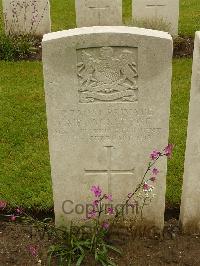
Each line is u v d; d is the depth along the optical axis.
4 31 3.19
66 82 1.36
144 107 1.40
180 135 2.10
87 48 1.32
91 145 1.47
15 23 3.17
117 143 1.46
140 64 1.34
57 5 3.86
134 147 1.47
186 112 2.29
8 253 1.54
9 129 2.16
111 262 1.48
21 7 3.12
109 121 1.43
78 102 1.39
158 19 3.08
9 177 1.85
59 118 1.42
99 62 1.34
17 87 2.54
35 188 1.80
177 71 2.69
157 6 3.04
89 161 1.50
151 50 1.32
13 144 2.05
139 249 1.55
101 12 3.19
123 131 1.44
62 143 1.46
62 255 1.49
